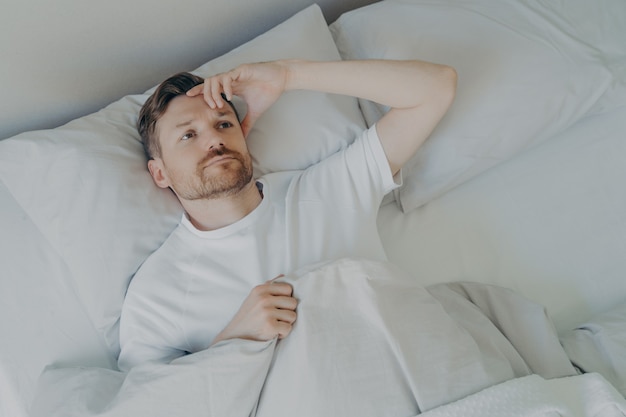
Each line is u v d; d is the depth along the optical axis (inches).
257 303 36.3
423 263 47.7
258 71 42.9
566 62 48.8
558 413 32.6
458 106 48.0
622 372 37.1
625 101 51.2
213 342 37.7
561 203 50.1
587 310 45.4
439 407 32.8
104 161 43.0
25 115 47.7
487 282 47.0
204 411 33.7
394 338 34.4
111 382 37.9
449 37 49.3
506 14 50.2
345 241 43.5
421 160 49.1
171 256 43.2
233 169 41.0
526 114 48.6
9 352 41.7
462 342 36.3
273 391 34.7
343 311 36.0
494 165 51.3
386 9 52.0
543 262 47.4
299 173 47.6
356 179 45.2
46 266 45.1
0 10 40.5
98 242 42.0
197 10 50.4
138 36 48.7
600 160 51.9
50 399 36.7
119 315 42.7
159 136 42.3
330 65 43.4
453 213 50.2
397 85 42.3
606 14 50.7
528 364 39.4
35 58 44.6
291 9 57.2
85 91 49.4
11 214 46.4
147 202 44.0
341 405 33.0
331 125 48.4
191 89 42.4
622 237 48.2
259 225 43.5
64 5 42.9
